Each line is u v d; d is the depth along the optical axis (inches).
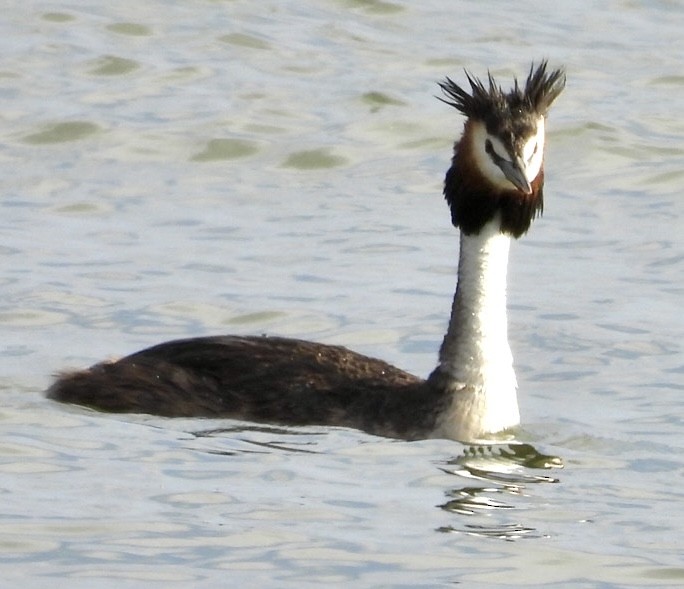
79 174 831.7
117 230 757.3
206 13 1079.6
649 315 663.1
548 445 512.1
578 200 824.3
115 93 938.1
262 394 527.8
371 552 414.0
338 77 975.6
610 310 669.9
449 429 514.0
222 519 432.8
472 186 515.2
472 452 500.4
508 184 511.5
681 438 522.6
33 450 484.4
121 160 853.8
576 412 551.8
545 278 713.0
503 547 420.8
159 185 823.1
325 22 1077.1
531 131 511.8
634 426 536.1
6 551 407.8
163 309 656.4
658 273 719.7
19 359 587.8
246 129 892.6
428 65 1003.3
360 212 794.8
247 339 551.2
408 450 499.5
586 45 1058.7
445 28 1078.4
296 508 442.9
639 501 461.4
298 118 910.4
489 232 516.7
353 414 521.3
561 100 955.3
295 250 738.2
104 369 545.3
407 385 527.2
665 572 408.5
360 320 652.1
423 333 639.1
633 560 415.5
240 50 1016.9
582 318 659.4
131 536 418.9
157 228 762.2
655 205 816.3
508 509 450.3
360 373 534.9
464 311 519.2
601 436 523.5
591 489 470.3
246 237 754.2
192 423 520.1
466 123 522.3
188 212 786.2
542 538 428.5
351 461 486.6
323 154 868.0
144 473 468.1
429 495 459.5
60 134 879.1
